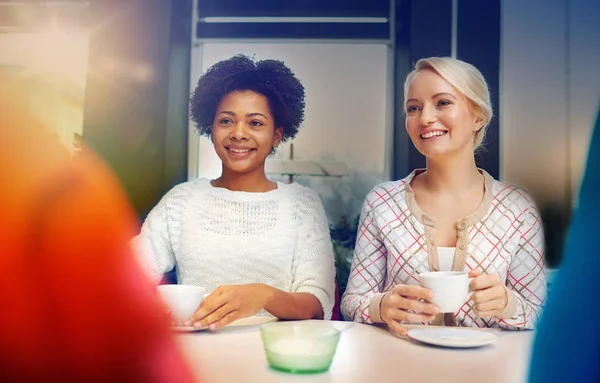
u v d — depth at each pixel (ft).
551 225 10.78
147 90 11.17
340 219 10.96
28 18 11.44
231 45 11.44
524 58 10.94
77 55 11.43
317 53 11.32
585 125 10.80
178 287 3.53
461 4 10.97
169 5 11.25
